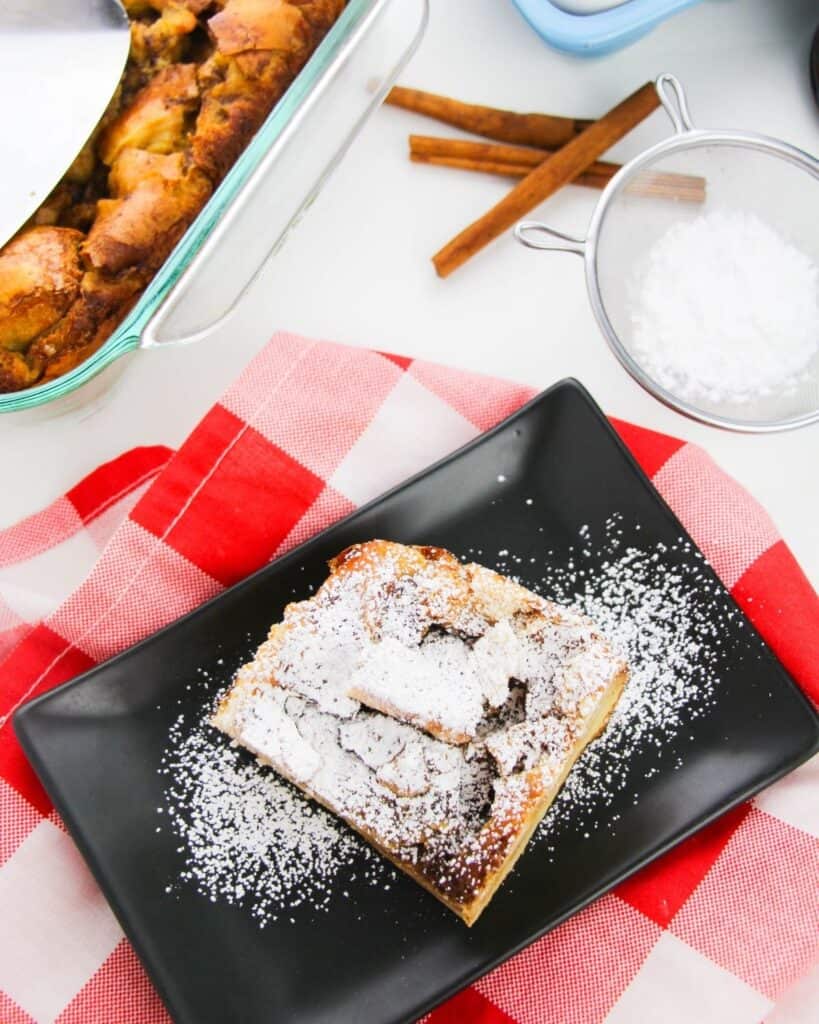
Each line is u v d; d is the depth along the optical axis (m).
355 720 0.43
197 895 0.45
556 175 0.49
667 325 0.49
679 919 0.45
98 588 0.46
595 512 0.47
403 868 0.43
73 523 0.49
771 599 0.47
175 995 0.44
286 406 0.48
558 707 0.43
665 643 0.46
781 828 0.46
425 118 0.50
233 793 0.45
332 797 0.42
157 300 0.43
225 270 0.45
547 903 0.44
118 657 0.45
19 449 0.49
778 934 0.45
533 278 0.50
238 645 0.46
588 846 0.45
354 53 0.44
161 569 0.47
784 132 0.51
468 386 0.48
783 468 0.50
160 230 0.43
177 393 0.50
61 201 0.43
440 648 0.44
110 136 0.43
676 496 0.48
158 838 0.45
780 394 0.49
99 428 0.49
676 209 0.50
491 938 0.44
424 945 0.44
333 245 0.50
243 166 0.42
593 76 0.51
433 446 0.48
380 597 0.44
